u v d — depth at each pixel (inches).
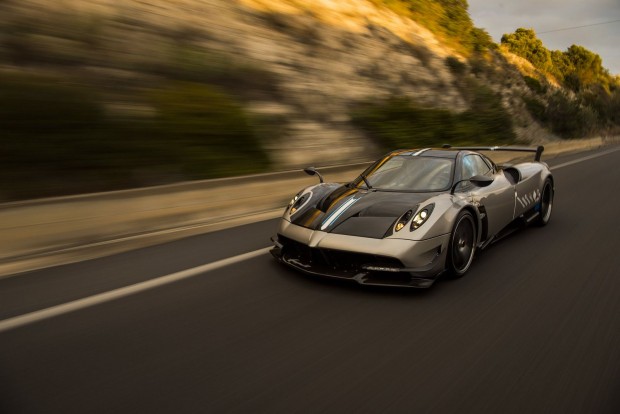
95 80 345.7
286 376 97.8
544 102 1040.2
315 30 636.7
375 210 155.4
